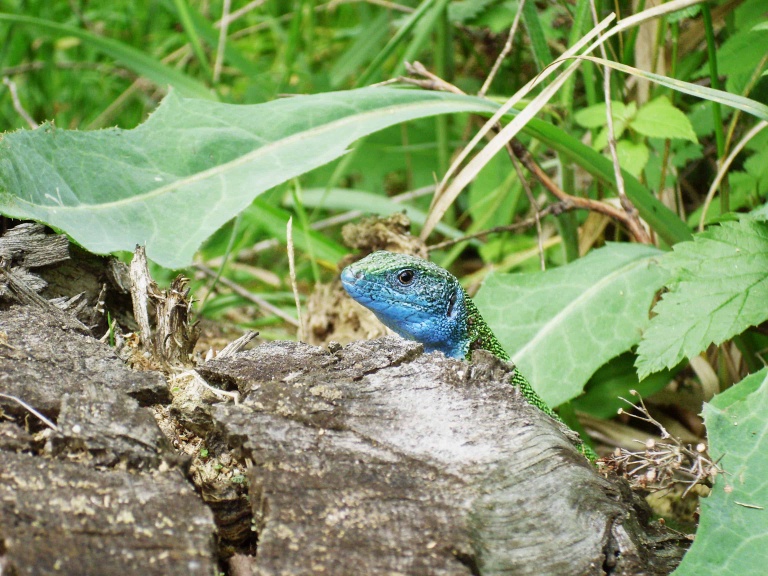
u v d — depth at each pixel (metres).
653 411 6.43
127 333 4.49
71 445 2.73
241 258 9.09
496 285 5.59
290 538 2.54
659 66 6.01
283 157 4.59
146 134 4.55
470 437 2.95
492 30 7.37
